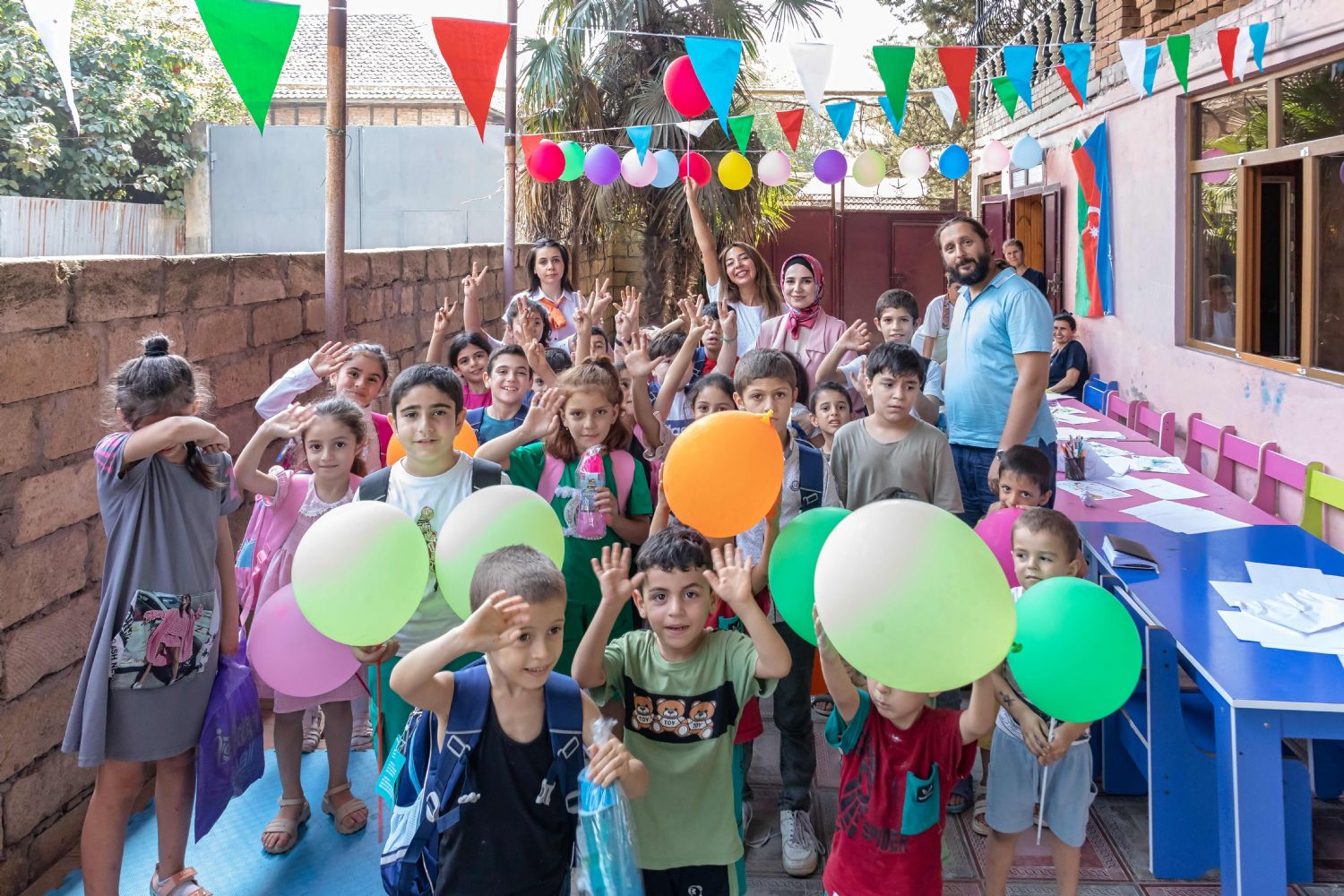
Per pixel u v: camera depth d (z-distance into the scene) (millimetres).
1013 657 2211
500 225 13594
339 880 2934
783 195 11484
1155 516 4215
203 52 16656
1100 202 7680
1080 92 4383
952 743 2242
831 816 3262
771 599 3023
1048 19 9172
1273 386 5258
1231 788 2535
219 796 2742
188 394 2633
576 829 2189
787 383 3115
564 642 3123
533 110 10016
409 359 6477
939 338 6109
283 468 3629
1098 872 2945
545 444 3268
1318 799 3299
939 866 2318
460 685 2115
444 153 13547
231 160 13938
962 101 3916
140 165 15008
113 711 2590
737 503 2379
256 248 14000
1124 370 7414
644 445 3783
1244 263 5617
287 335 4645
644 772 2100
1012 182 10617
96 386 3260
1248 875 2500
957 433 4082
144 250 14508
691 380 4941
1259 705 2453
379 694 2828
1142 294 7043
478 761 2094
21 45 13812
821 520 2432
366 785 3441
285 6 2598
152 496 2596
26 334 2932
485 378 4523
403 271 6355
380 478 3020
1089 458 5023
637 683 2473
